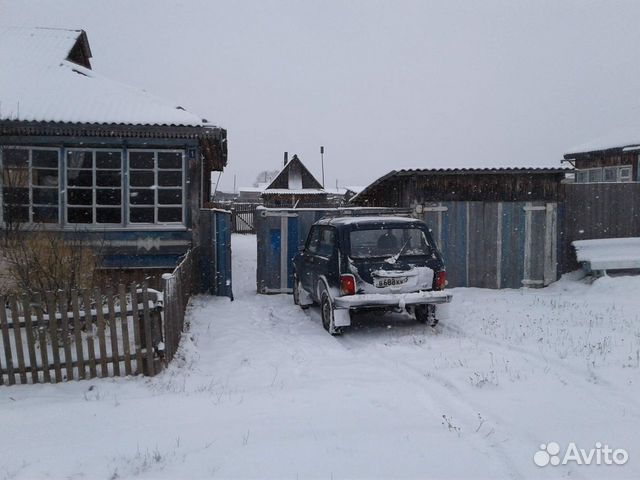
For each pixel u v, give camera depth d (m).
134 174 11.41
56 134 10.80
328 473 3.92
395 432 4.66
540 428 4.75
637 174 17.33
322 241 9.92
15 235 8.59
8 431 4.82
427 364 6.81
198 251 12.05
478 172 12.38
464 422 4.91
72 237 11.02
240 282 14.26
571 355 6.97
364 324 9.57
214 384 6.21
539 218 12.80
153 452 4.30
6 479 3.92
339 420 4.95
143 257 11.44
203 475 3.91
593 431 4.67
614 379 5.97
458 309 10.45
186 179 11.51
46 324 6.21
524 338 8.01
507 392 5.69
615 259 12.41
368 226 8.70
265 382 6.30
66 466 4.11
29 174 10.91
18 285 7.69
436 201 12.56
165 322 6.55
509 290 12.61
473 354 7.22
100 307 6.25
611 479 3.84
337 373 6.59
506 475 3.92
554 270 12.85
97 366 6.62
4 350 6.30
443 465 4.05
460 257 12.73
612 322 9.00
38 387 6.04
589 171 20.14
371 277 8.45
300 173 52.97
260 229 12.67
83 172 11.27
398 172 12.29
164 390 5.92
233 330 8.98
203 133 11.04
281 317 10.31
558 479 3.86
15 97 11.04
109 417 5.11
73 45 14.21
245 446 4.38
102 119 10.65
